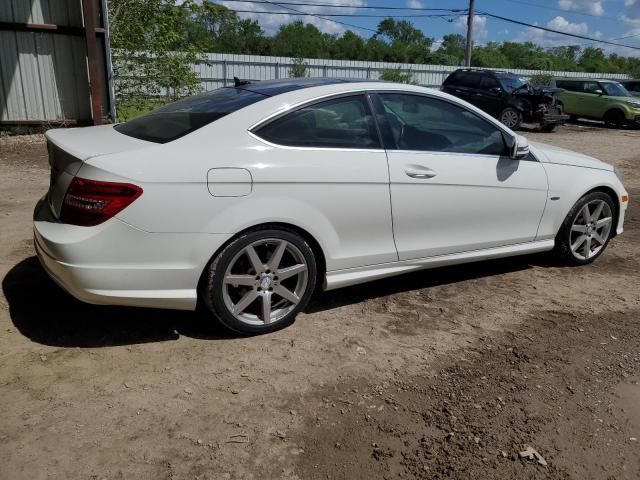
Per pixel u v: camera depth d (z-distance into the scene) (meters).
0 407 2.72
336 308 4.02
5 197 6.47
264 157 3.29
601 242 5.21
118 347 3.32
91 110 10.88
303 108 3.51
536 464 2.54
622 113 20.02
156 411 2.76
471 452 2.60
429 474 2.46
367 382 3.11
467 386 3.12
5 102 10.06
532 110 17.45
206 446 2.55
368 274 3.84
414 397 3.00
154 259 3.06
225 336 3.51
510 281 4.72
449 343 3.60
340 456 2.54
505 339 3.69
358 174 3.58
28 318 3.58
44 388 2.89
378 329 3.73
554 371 3.33
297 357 3.32
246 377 3.09
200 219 3.10
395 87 3.93
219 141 3.23
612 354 3.56
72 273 2.96
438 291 4.43
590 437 2.75
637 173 10.66
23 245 4.86
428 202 3.94
